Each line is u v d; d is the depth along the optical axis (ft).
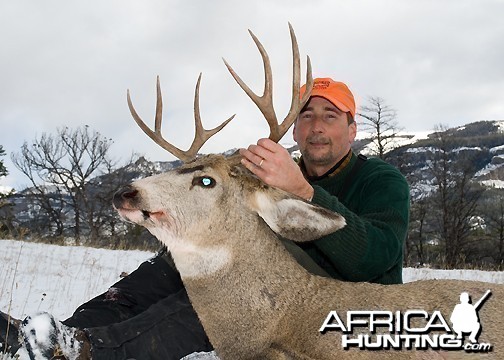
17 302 8.71
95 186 49.90
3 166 42.14
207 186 4.99
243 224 5.01
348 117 6.49
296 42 5.32
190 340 5.59
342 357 4.66
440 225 46.85
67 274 11.89
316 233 4.95
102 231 47.73
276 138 5.27
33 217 49.34
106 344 5.21
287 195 4.92
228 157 5.24
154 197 4.91
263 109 5.24
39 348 4.90
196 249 4.99
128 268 13.80
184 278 5.04
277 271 4.96
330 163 6.35
